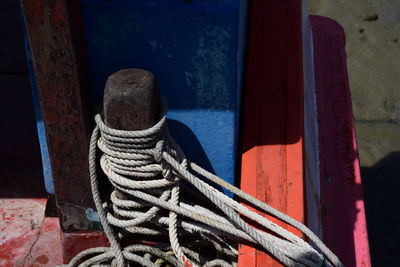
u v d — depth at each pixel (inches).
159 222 99.9
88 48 95.5
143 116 88.5
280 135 104.5
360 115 212.2
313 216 113.0
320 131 138.1
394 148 202.1
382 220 181.2
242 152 104.2
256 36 116.6
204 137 102.7
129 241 107.3
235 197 107.4
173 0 90.3
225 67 95.7
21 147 134.0
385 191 189.2
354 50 232.2
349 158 133.0
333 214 122.9
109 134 90.0
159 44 94.6
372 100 216.7
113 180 94.8
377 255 172.1
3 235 121.0
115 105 87.7
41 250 118.2
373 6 247.0
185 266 96.1
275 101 107.7
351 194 126.5
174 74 97.1
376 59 229.5
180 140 103.5
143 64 96.9
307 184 110.0
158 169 93.4
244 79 114.7
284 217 94.7
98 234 106.1
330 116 141.6
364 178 192.7
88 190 101.0
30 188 130.6
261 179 101.0
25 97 129.0
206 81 97.3
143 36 94.0
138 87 87.2
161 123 90.0
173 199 96.7
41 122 103.0
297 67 111.2
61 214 104.3
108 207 102.7
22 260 116.7
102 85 100.0
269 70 111.3
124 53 96.0
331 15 244.1
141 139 89.6
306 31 148.7
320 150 134.5
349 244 118.2
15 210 126.0
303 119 107.4
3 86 128.1
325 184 128.0
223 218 96.7
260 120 106.2
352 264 115.5
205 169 106.3
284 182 100.3
